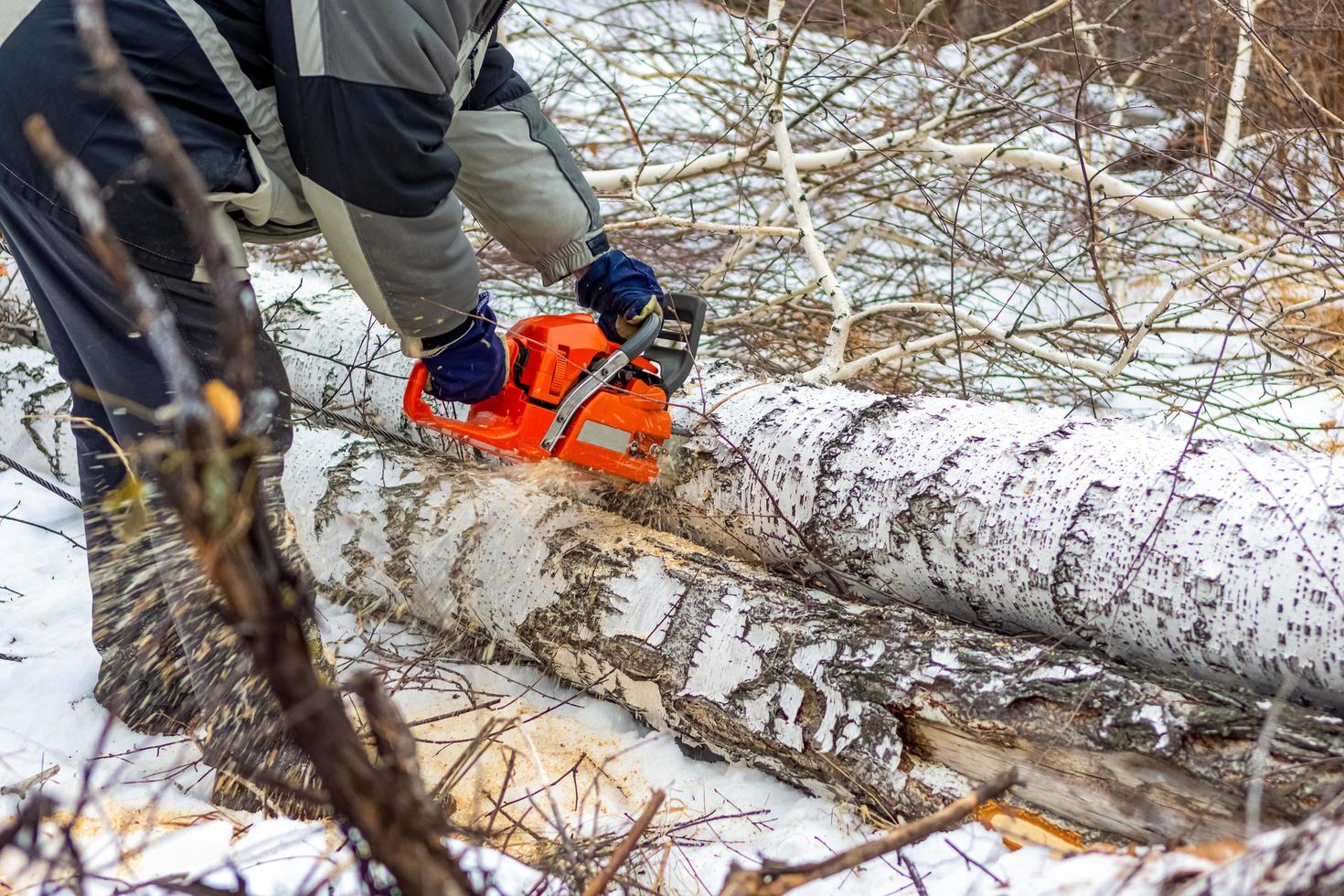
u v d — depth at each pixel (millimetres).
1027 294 4082
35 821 1224
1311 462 1767
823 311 3615
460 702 2213
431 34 1622
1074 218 4039
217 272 792
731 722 1919
